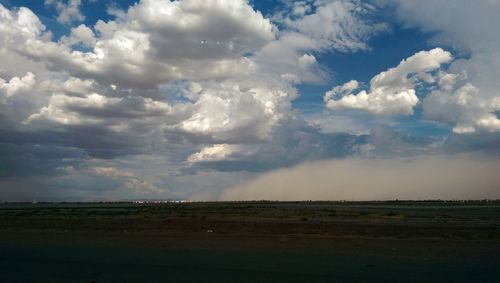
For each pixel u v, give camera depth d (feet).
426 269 53.72
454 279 48.19
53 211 279.69
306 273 51.55
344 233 97.81
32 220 151.43
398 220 158.40
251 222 137.18
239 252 68.69
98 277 51.21
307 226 115.55
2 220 154.71
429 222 144.05
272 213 223.51
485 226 115.03
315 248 72.49
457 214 213.25
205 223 129.59
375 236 91.56
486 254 65.36
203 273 52.19
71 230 111.96
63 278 51.13
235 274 51.39
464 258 61.82
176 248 74.13
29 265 59.98
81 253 70.18
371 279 48.19
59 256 67.41
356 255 64.80
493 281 47.29
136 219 156.76
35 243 83.97
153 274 52.13
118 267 57.11
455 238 86.84
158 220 146.30
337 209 300.61
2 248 77.82
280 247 73.92
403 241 81.41
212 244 78.54
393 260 60.23
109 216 195.00
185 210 288.30
